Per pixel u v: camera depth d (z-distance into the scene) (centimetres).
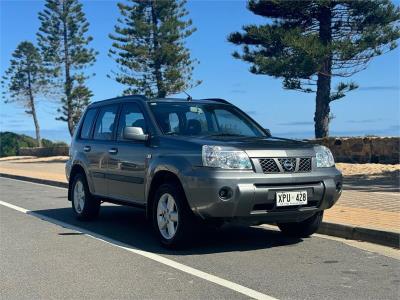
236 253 691
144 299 509
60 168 2788
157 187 738
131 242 777
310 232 768
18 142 5581
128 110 845
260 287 541
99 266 636
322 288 536
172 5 3628
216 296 515
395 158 1858
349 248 711
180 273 598
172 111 795
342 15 2228
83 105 5062
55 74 4928
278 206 656
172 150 705
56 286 556
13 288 552
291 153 677
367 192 1204
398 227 753
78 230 884
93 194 927
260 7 2258
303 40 2038
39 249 735
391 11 2131
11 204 1263
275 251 700
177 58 3594
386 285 545
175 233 692
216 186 634
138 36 3616
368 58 2159
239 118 845
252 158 654
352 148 1989
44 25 4894
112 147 849
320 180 690
